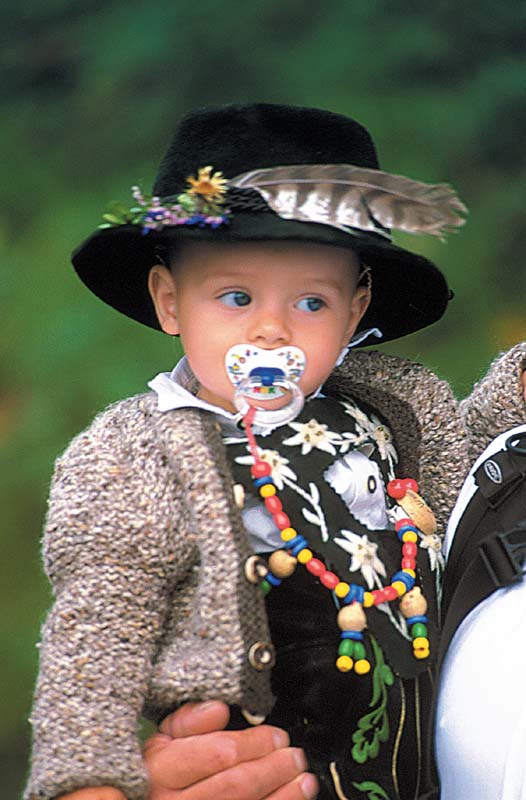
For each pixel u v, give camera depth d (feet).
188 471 13.08
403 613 13.65
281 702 13.30
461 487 14.88
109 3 57.93
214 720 12.60
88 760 12.27
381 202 13.08
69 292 47.83
